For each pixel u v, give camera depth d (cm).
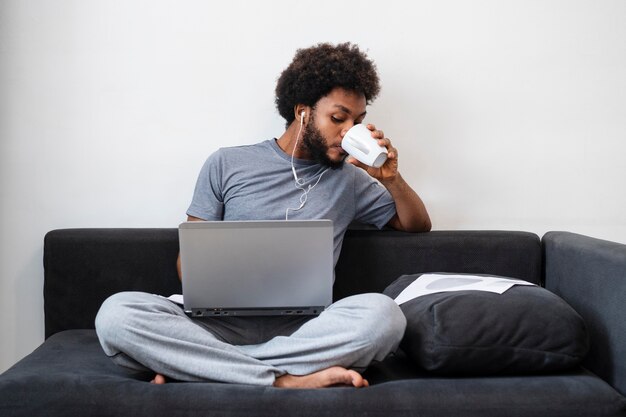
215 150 176
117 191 175
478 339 120
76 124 173
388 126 178
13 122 172
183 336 119
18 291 175
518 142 178
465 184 179
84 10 171
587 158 178
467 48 176
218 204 157
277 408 107
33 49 171
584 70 176
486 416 107
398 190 158
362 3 175
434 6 175
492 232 167
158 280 163
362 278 166
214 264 125
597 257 131
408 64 176
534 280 164
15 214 174
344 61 150
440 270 165
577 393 111
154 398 108
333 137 149
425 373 127
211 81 174
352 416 107
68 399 108
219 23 174
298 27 175
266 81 175
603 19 176
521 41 176
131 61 173
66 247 161
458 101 177
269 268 126
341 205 159
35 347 176
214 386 112
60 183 174
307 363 119
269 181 155
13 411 107
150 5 172
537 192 179
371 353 119
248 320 137
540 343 121
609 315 125
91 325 162
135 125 174
